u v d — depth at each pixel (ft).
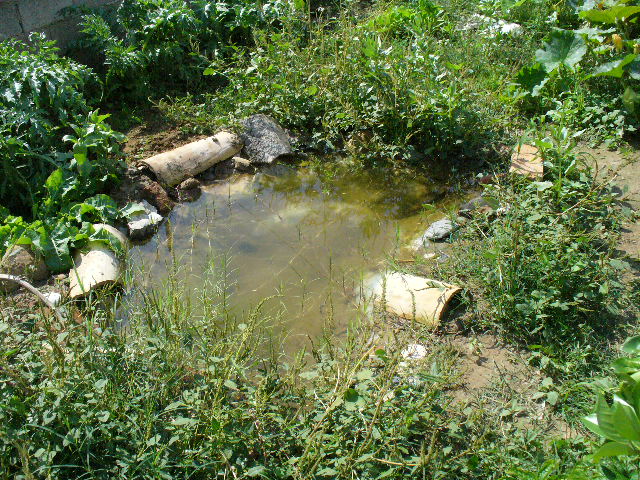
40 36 17.40
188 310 10.59
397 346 10.13
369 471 8.48
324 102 18.78
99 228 13.92
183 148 17.15
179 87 20.71
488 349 11.35
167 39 20.57
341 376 9.44
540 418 9.91
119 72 19.07
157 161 16.49
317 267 13.76
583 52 18.39
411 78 17.98
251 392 9.32
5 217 14.24
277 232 15.11
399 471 8.61
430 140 17.79
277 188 16.98
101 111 19.34
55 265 13.30
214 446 8.37
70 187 14.83
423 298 12.13
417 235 14.80
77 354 8.89
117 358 9.37
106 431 8.12
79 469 8.23
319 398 9.34
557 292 11.43
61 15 19.83
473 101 17.52
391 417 9.03
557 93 18.90
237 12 21.61
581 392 10.09
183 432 8.57
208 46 21.39
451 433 9.04
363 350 10.46
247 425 8.74
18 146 14.96
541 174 15.35
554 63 18.54
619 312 11.66
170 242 14.66
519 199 13.50
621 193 15.12
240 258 14.11
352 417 8.97
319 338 11.66
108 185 15.85
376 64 17.89
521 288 11.94
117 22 20.53
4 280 12.39
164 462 8.06
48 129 15.74
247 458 8.64
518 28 22.36
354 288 13.03
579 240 12.41
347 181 17.17
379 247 14.42
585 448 9.08
